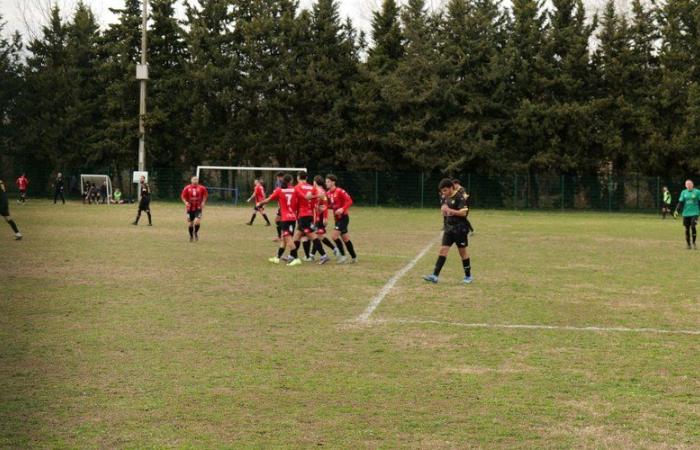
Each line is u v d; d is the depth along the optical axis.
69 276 12.91
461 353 7.63
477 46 49.16
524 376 6.77
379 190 50.62
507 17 51.47
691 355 7.64
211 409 5.73
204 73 49.19
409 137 49.06
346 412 5.71
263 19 50.38
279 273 13.91
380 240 22.48
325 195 15.59
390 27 52.03
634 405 5.95
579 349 7.88
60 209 38.28
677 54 47.84
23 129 51.72
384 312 9.93
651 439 5.20
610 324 9.30
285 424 5.42
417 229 27.73
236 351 7.58
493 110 49.62
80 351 7.45
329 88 50.03
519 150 50.12
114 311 9.65
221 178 51.34
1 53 52.03
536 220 37.06
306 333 8.52
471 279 13.08
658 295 11.81
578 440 5.16
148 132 50.16
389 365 7.11
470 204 49.91
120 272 13.59
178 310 9.80
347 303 10.61
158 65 51.91
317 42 51.31
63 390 6.15
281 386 6.37
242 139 50.56
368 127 50.16
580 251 19.73
